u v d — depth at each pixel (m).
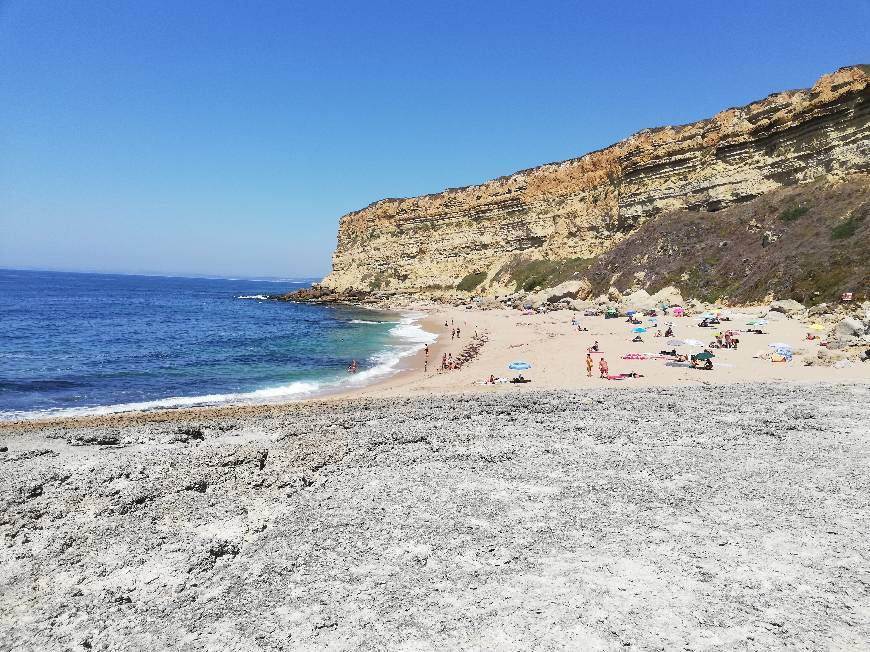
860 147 56.03
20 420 22.16
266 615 7.82
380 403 22.75
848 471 12.93
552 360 35.19
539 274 91.12
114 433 17.28
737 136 69.75
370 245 133.00
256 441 16.28
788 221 56.97
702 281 60.41
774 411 18.75
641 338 41.22
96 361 38.88
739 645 6.75
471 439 16.23
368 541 9.92
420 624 7.43
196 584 8.77
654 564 8.78
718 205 69.50
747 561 8.82
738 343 35.97
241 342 51.75
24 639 7.48
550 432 16.91
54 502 11.75
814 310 43.94
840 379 25.02
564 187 99.94
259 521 10.84
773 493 11.65
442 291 109.94
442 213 121.12
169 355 42.59
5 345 45.38
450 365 36.22
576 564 8.87
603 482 12.53
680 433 16.44
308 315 88.12
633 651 6.68
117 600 8.34
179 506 11.62
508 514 10.89
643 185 81.25
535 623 7.33
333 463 14.18
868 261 44.94
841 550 9.12
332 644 7.09
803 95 63.72
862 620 7.24
